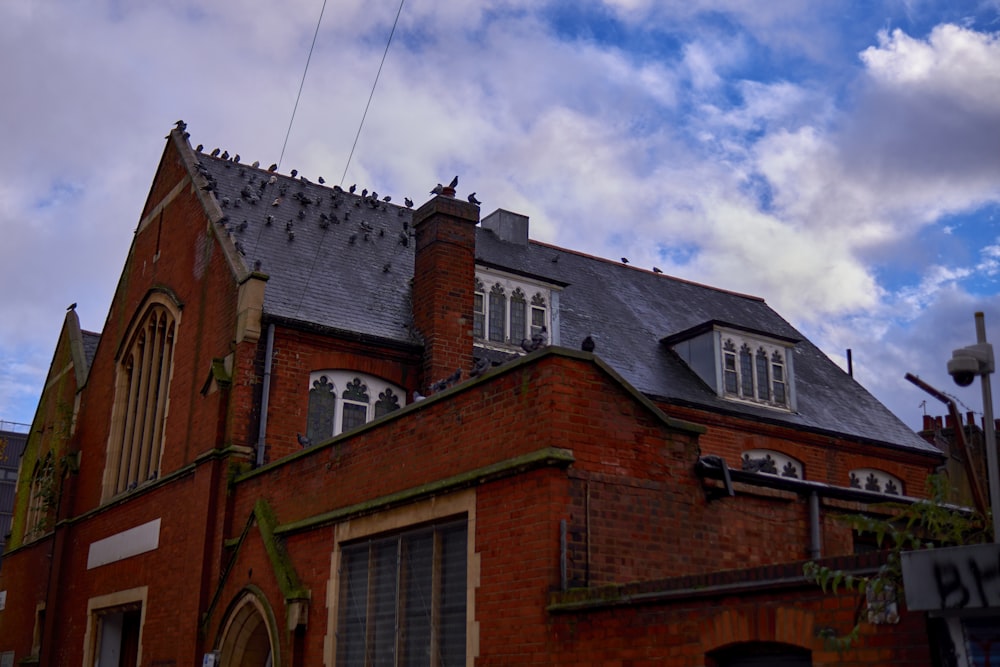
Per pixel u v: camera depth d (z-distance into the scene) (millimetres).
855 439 22969
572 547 9812
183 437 18844
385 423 12938
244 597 15094
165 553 18266
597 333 22875
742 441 21391
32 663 23719
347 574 13125
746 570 7766
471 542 10758
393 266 21297
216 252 19391
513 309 21094
